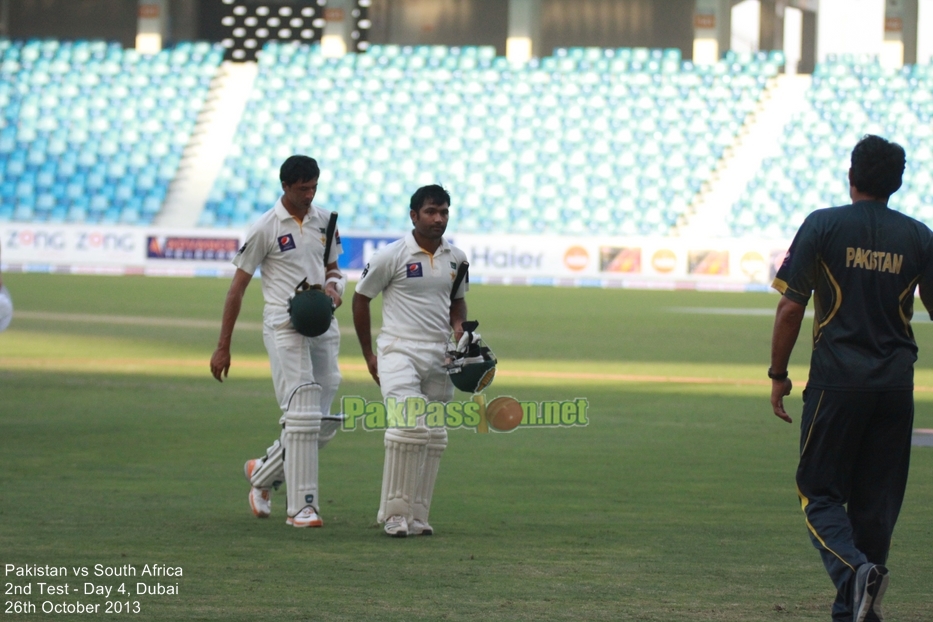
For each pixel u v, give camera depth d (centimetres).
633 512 2305
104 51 14988
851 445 1531
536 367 5275
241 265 2233
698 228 13175
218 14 16088
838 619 1462
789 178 13425
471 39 15250
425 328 2128
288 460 2158
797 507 2366
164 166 14050
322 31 16262
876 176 1533
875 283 1508
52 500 2348
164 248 12888
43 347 5769
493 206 13462
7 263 13012
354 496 2475
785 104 14038
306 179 2217
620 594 1655
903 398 1517
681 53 14888
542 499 2450
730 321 8000
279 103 14575
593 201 13438
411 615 1529
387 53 14888
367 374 4966
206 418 3634
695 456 3045
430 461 2102
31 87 14738
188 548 1941
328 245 2295
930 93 14000
